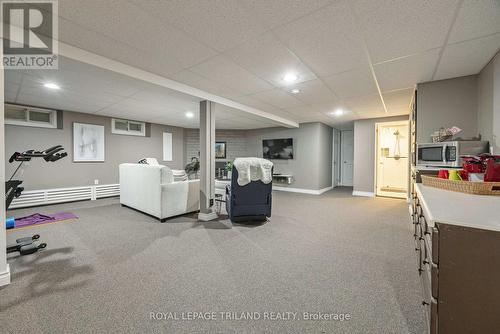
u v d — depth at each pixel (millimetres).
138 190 4164
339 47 2154
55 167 4891
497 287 886
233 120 5949
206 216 3713
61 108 4734
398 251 2516
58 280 1889
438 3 1519
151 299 1648
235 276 1979
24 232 3082
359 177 6262
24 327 1357
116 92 3549
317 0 1510
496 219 960
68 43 2109
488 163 1626
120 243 2717
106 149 5699
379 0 1501
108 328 1359
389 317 1466
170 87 3037
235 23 1783
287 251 2520
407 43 2066
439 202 1313
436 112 2990
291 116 5824
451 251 949
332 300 1647
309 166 6848
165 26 1828
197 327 1378
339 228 3357
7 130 4301
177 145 7406
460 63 2455
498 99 2170
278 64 2553
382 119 5875
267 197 3512
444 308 971
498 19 1683
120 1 1525
